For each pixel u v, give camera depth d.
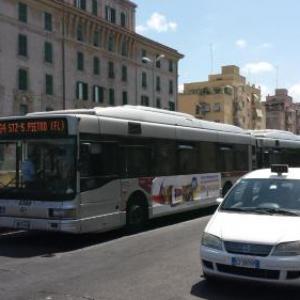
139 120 13.89
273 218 7.51
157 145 14.34
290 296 7.21
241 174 19.22
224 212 8.02
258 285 7.33
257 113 120.06
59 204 11.23
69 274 8.71
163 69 82.44
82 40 65.06
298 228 7.09
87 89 65.75
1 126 12.05
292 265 6.70
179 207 15.26
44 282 8.16
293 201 8.01
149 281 8.13
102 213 12.05
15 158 11.84
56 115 11.54
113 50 71.12
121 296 7.30
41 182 11.50
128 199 13.09
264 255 6.80
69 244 11.95
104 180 12.15
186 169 15.72
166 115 15.30
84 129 11.59
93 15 66.19
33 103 56.84
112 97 70.62
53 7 59.91
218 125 18.30
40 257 10.37
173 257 9.99
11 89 54.09
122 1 74.00
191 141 16.06
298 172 8.73
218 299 7.12
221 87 109.94
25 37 56.16
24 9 56.06
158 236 12.74
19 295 7.40
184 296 7.28
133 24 76.69
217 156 17.61
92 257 10.26
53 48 60.22
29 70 56.47
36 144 11.65
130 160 13.20
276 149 23.25
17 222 11.69
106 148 12.30
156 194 14.22
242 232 7.08
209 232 7.33
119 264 9.46
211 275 7.27
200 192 16.42
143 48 77.50
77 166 11.32
